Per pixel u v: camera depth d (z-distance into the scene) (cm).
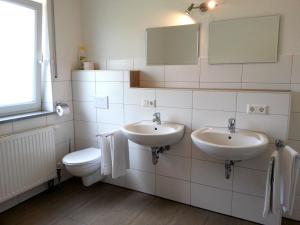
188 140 239
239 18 219
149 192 271
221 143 211
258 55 217
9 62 244
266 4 209
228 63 229
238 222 223
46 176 268
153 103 251
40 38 264
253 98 206
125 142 258
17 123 242
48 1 264
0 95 241
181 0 242
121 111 273
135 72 270
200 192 242
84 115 300
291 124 215
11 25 239
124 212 238
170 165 253
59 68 283
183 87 253
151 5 258
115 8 279
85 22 301
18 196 251
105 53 294
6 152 225
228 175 213
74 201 258
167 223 221
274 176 180
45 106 284
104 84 279
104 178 298
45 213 236
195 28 238
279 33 208
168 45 254
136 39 272
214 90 224
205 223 221
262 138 192
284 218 229
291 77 209
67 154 288
